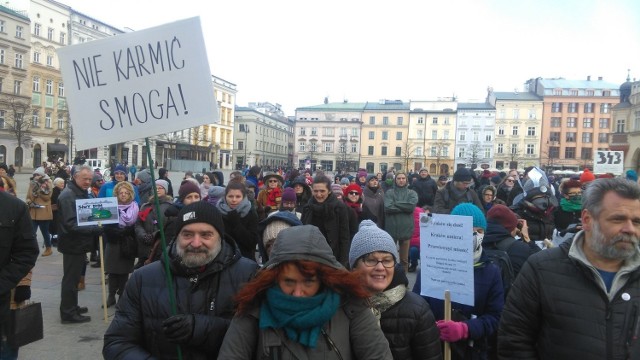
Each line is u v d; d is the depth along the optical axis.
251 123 85.44
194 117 2.77
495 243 3.85
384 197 8.45
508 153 78.25
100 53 2.85
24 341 3.69
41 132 55.75
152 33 2.82
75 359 4.53
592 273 2.17
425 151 82.94
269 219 4.26
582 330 2.13
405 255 8.51
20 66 53.12
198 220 2.41
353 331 2.04
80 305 6.28
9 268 3.32
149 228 5.92
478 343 3.09
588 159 76.19
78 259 5.55
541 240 5.22
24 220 3.40
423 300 2.80
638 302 2.10
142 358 2.29
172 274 2.47
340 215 5.66
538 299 2.32
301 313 1.91
